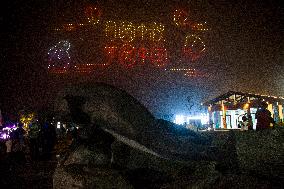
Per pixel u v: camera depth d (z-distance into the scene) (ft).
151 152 9.32
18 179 26.55
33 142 49.01
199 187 8.57
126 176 9.66
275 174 9.26
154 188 10.06
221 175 8.87
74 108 9.71
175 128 11.41
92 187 8.93
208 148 10.18
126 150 10.79
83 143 10.55
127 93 9.98
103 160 10.20
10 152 44.91
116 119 9.23
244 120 62.18
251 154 9.87
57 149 51.26
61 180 9.60
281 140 9.32
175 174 10.23
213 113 88.43
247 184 8.57
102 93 9.70
